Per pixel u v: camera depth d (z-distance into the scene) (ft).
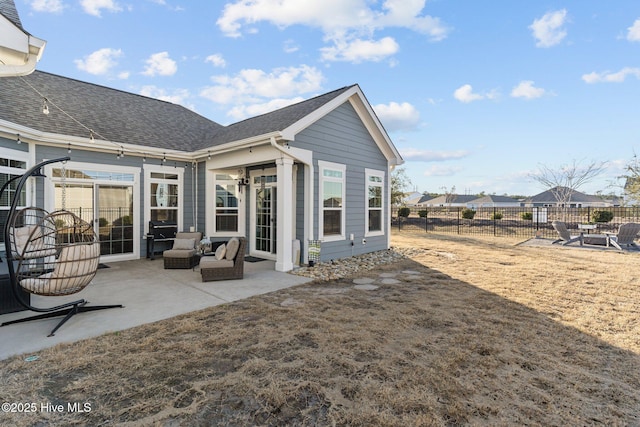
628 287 19.10
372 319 13.89
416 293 18.13
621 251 33.60
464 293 18.06
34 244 17.20
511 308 15.37
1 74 13.89
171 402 7.95
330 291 18.66
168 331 12.45
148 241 29.40
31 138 22.47
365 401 8.03
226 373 9.35
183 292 18.22
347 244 30.19
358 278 22.08
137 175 29.45
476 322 13.52
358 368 9.66
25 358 10.14
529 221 61.93
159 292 18.21
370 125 32.58
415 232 57.52
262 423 7.22
